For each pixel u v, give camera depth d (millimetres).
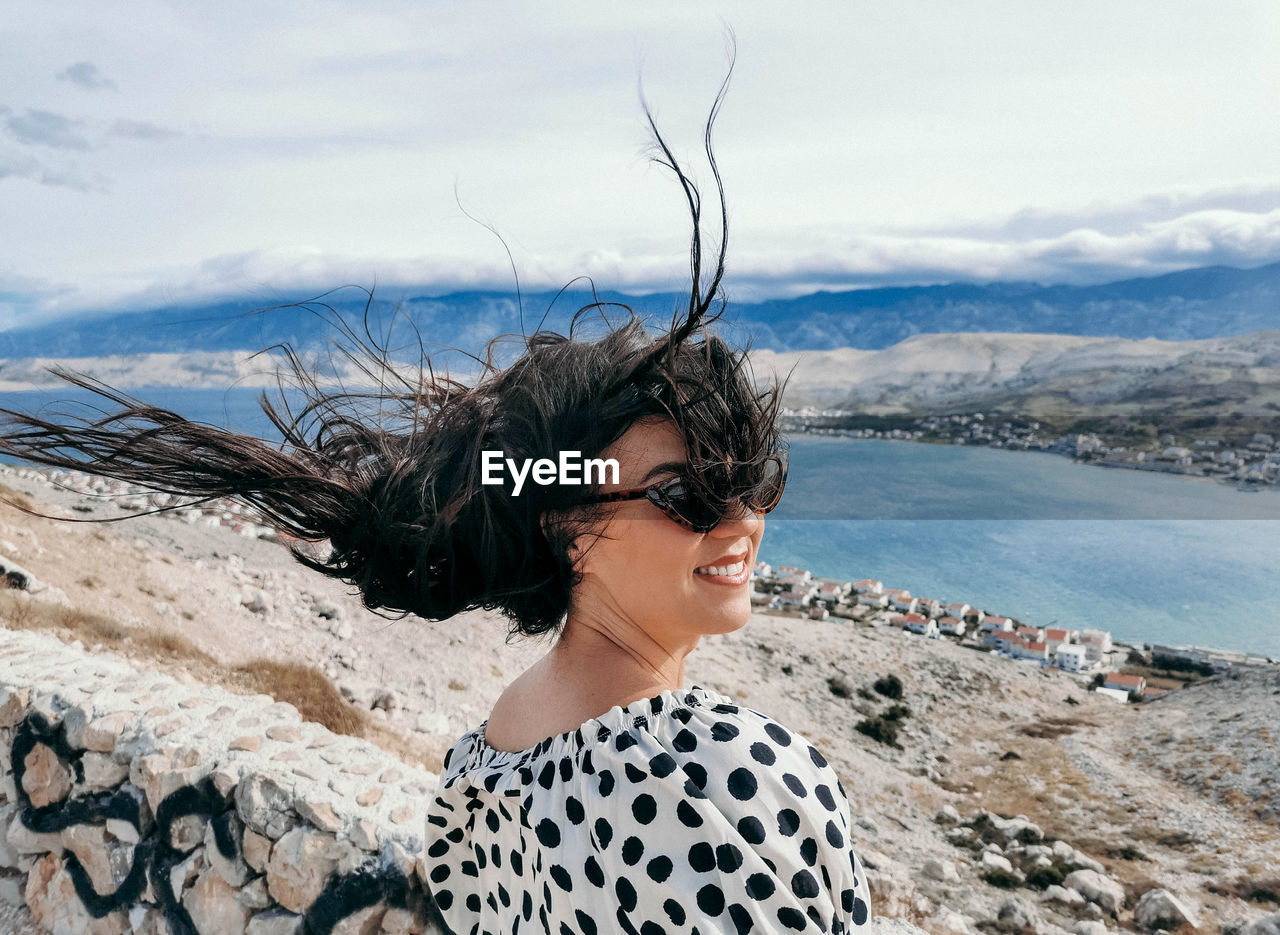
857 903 692
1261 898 14508
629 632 772
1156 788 21891
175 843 2529
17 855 3047
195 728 2752
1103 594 56406
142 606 13562
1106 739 26625
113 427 942
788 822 643
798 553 70000
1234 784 21297
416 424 926
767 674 28016
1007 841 16703
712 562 754
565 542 754
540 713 843
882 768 22203
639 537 719
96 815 2758
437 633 17500
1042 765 23906
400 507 842
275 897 2297
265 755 2566
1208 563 63625
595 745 712
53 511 17000
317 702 9828
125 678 3193
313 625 16797
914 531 77188
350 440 950
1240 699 28359
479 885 1057
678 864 630
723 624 754
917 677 30844
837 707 26688
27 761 2977
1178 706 29688
